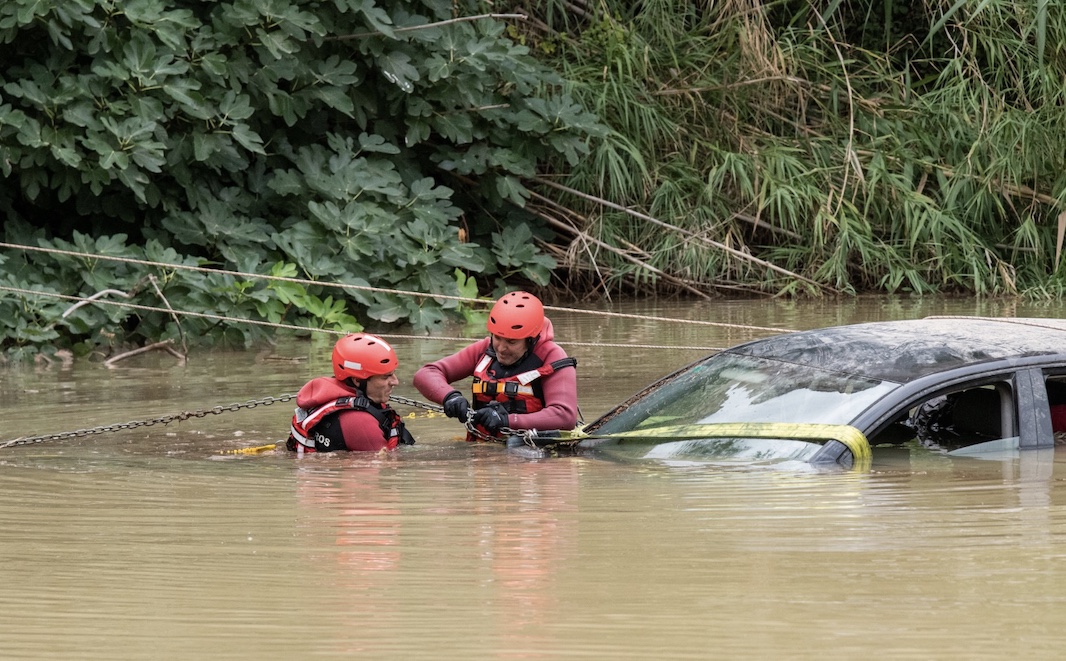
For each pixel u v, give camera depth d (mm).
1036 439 9383
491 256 27203
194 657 5223
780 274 27922
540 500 8133
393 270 23156
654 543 6898
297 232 22984
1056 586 5984
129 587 6250
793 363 10078
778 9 33531
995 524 7191
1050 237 29141
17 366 17750
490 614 5688
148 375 16469
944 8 32344
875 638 5293
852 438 8945
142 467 9797
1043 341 9953
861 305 24719
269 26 23062
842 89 31172
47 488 8867
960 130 29625
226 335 20109
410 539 7137
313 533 7332
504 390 11234
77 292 20406
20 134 20500
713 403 10023
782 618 5566
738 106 30500
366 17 23484
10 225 21766
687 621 5539
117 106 21406
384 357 10633
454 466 9617
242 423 12438
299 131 25781
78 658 5242
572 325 21422
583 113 26797
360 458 10133
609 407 12977
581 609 5742
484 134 26422
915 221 27562
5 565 6695
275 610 5820
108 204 22766
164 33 21734
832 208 28812
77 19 20828
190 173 23281
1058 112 29281
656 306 25266
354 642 5363
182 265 19281
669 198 28531
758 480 8477
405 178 26281
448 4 25797
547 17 31328
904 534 7000
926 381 9281
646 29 31094
